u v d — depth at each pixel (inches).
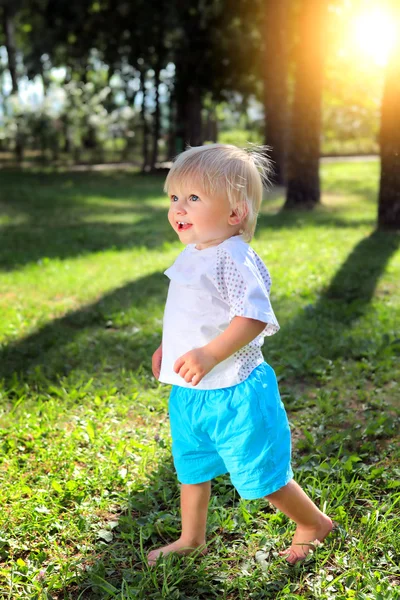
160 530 108.2
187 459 95.7
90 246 403.2
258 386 90.0
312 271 304.0
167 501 115.7
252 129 1208.2
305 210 561.9
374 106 1216.8
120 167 1093.8
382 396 160.6
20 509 111.6
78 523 108.5
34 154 1285.7
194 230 91.4
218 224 91.0
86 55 942.4
